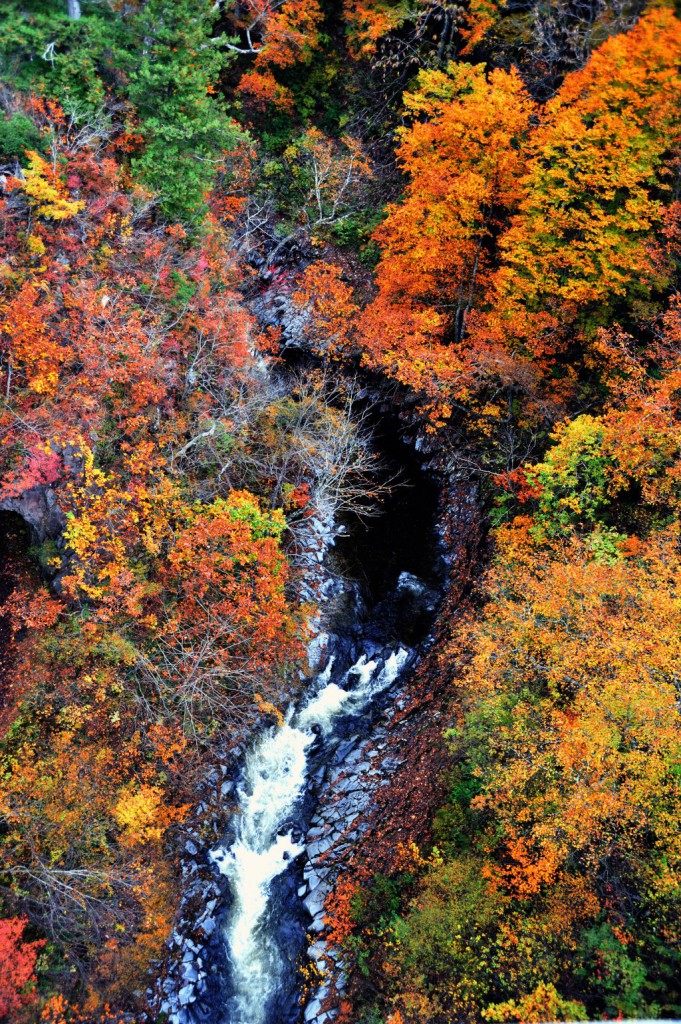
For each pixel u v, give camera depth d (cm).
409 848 1880
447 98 2244
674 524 1772
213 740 2088
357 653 2317
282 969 1814
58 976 1719
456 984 1602
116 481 1983
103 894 1808
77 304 1870
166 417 2141
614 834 1510
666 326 2048
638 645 1486
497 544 2345
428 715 2114
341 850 1966
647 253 2003
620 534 1945
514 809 1652
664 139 1875
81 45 2052
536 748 1578
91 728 1952
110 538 1948
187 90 2038
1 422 1808
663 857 1432
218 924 1877
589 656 1557
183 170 2111
